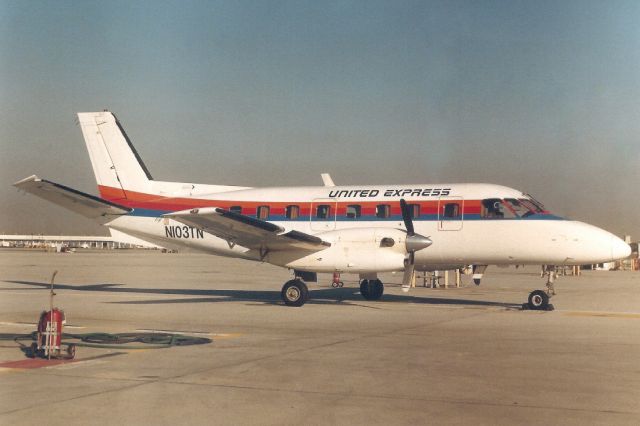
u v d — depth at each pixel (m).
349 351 11.06
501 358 10.40
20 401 7.53
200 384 8.45
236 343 11.98
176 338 12.52
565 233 18.64
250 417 6.90
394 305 20.39
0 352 10.91
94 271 45.00
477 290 29.12
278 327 14.52
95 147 24.17
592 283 35.72
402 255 18.86
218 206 22.47
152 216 23.38
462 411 7.16
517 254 19.16
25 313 17.50
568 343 12.04
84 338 12.45
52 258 75.50
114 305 19.98
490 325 14.90
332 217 20.97
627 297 24.89
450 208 19.77
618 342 12.18
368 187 21.20
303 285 19.75
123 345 11.73
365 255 18.94
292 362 10.01
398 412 7.11
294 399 7.66
